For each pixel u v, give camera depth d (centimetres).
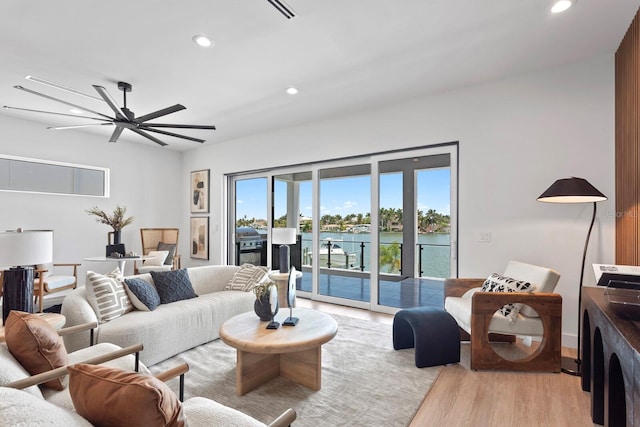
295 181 530
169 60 308
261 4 228
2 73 331
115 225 510
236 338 224
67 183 530
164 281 336
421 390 231
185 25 253
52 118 475
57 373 139
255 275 391
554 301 258
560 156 318
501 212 347
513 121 341
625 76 267
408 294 420
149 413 88
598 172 300
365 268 456
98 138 562
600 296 209
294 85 364
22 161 484
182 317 297
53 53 294
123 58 304
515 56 302
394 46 285
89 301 271
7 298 223
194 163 665
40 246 229
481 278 352
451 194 383
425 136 395
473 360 263
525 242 334
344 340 328
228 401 217
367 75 340
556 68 321
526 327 261
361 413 204
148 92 382
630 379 130
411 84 362
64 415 86
